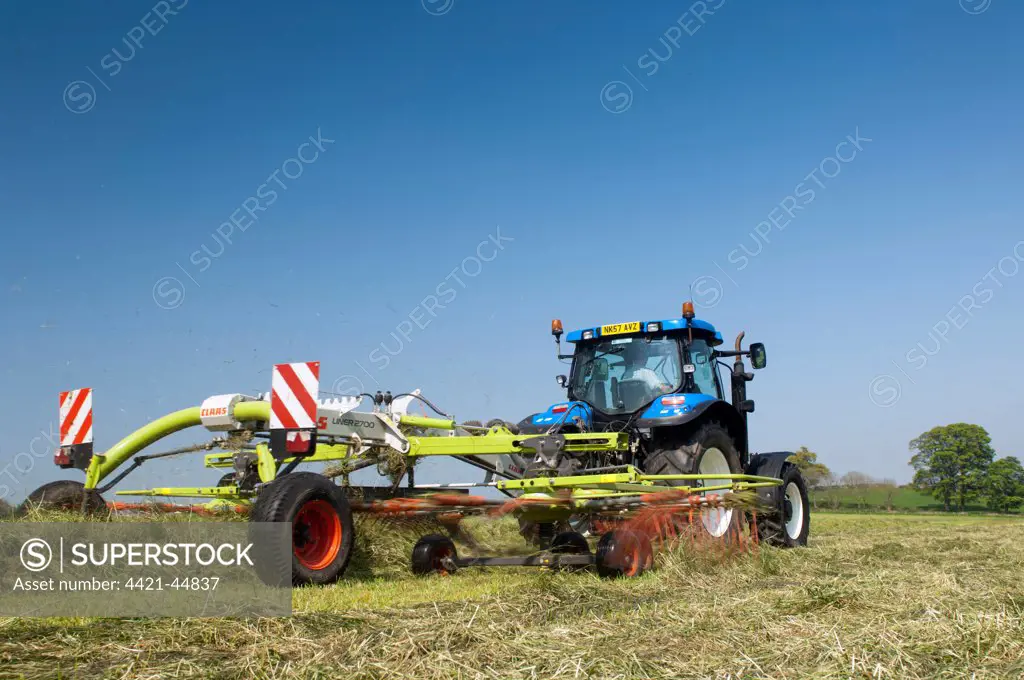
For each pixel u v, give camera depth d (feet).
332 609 14.06
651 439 25.53
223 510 21.38
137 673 9.73
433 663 10.37
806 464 134.21
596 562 19.63
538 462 21.38
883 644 11.12
